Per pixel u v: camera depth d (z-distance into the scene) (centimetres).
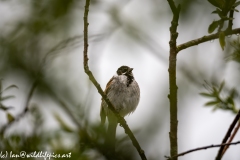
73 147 720
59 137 732
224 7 714
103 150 723
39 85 1078
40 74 995
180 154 723
